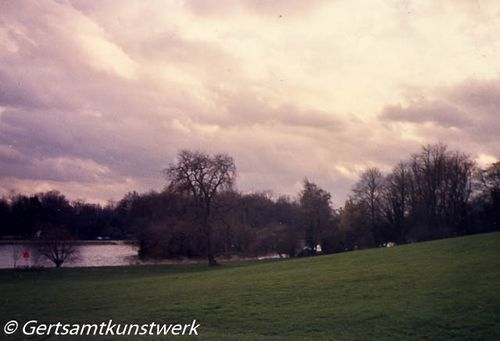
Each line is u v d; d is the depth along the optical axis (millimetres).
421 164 99438
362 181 111062
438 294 27391
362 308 26141
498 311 23000
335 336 21562
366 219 105938
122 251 120188
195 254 84500
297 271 44000
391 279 33625
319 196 103438
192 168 73625
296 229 101812
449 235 92125
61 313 29578
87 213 140500
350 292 30734
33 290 43844
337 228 102062
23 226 122312
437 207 96750
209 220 74625
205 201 74625
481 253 40188
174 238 80438
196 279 45906
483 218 91438
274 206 129250
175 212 82688
